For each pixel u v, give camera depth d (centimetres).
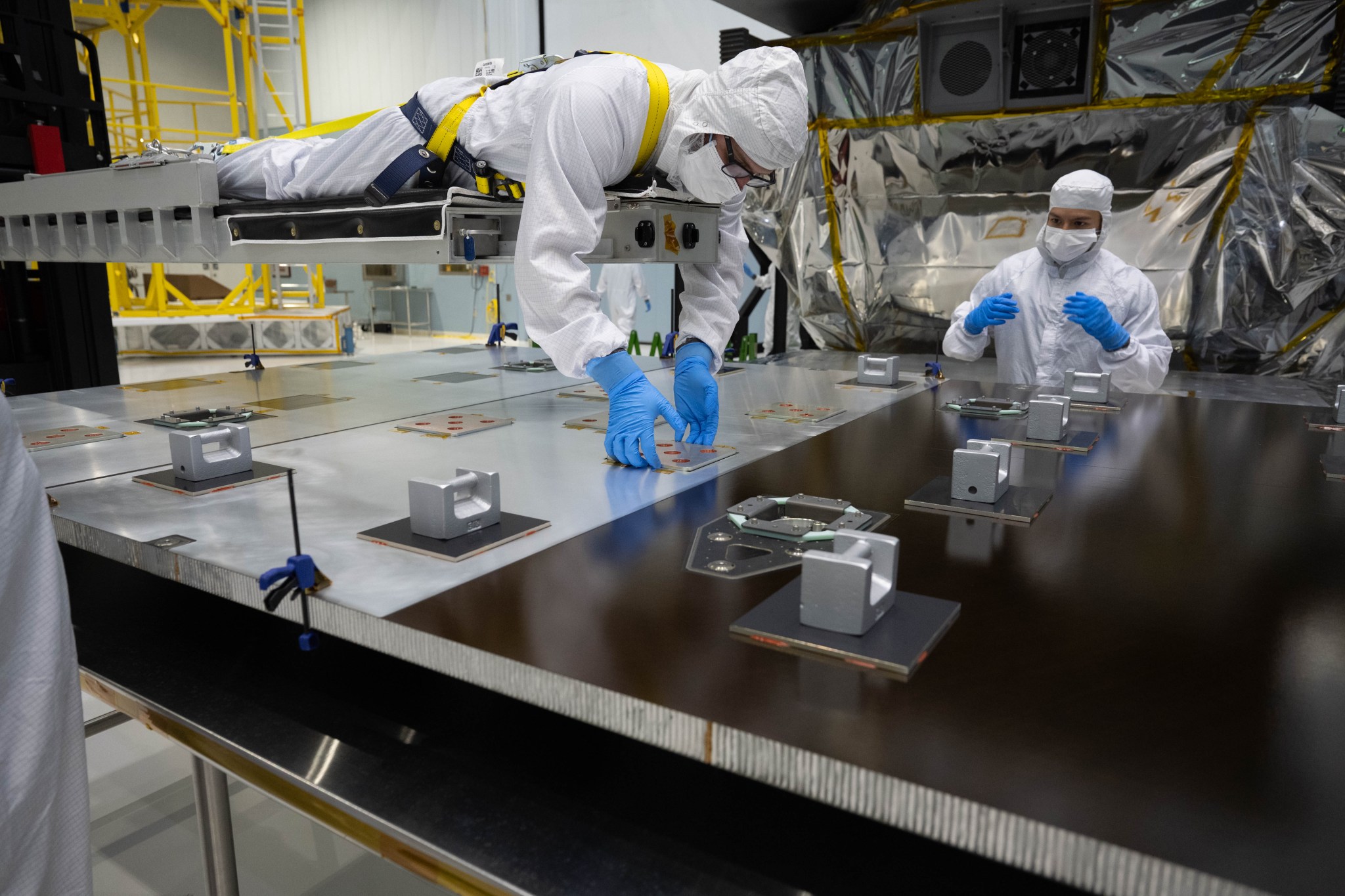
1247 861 49
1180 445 159
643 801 89
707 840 83
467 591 90
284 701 106
